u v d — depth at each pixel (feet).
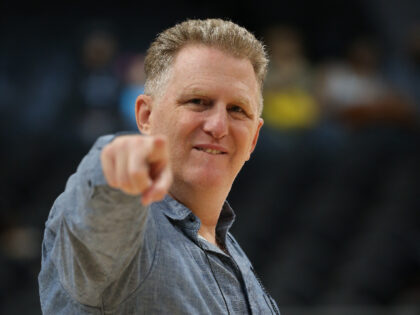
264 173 38.78
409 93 39.91
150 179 5.67
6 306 35.37
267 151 39.01
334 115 37.45
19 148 45.09
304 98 37.91
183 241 8.07
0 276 35.91
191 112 8.55
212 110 8.55
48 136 43.75
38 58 55.11
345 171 36.94
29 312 35.27
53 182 41.24
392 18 49.21
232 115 8.73
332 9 56.03
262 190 38.37
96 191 6.25
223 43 8.74
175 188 8.76
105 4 57.82
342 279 33.76
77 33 56.75
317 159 38.14
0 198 38.55
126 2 58.44
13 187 42.42
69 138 41.57
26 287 36.22
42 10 56.90
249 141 8.87
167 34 9.14
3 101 49.80
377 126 36.99
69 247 6.69
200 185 8.60
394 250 33.50
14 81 53.11
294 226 37.01
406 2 48.88
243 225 37.60
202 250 8.25
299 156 38.29
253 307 8.62
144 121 9.25
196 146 8.58
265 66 9.43
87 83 39.27
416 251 33.47
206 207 8.91
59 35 56.44
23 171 43.16
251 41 9.00
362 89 37.27
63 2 57.36
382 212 35.06
